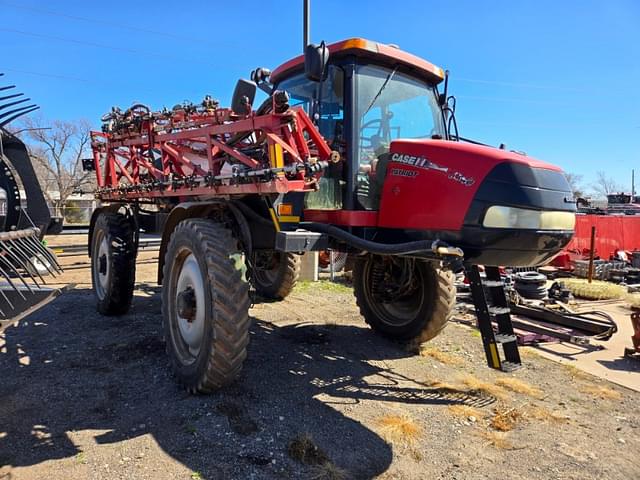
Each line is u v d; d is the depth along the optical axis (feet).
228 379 9.98
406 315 14.83
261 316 17.93
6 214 10.24
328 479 7.60
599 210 37.70
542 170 9.43
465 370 12.82
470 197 9.25
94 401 9.92
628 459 8.57
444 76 13.35
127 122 15.65
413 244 9.15
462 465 8.22
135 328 15.25
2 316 7.64
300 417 9.63
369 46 11.29
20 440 8.30
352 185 11.25
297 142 10.00
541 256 9.43
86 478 7.28
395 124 12.26
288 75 13.50
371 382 11.73
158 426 8.95
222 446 8.35
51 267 9.78
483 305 9.80
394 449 8.63
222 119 11.40
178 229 11.45
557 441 9.16
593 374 12.99
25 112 11.16
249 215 11.64
